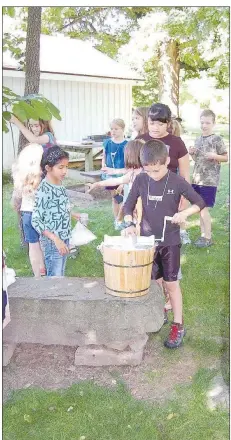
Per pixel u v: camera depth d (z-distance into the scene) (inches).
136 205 136.6
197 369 129.0
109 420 109.0
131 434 104.6
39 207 146.9
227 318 157.5
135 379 125.3
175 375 126.6
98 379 125.7
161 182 130.6
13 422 109.3
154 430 105.3
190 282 185.8
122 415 110.6
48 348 139.6
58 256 151.6
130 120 618.5
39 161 163.6
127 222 133.0
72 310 129.1
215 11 367.6
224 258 211.8
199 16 377.4
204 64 610.9
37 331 131.3
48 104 113.5
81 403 115.1
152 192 131.4
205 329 150.5
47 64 507.2
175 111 503.8
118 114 601.3
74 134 544.1
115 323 128.0
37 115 111.0
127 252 123.0
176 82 507.8
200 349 138.7
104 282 141.0
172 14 456.8
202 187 223.1
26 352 137.6
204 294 175.6
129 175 154.1
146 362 132.8
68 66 522.9
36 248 168.1
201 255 216.7
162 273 137.3
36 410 113.0
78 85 539.8
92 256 218.1
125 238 128.5
